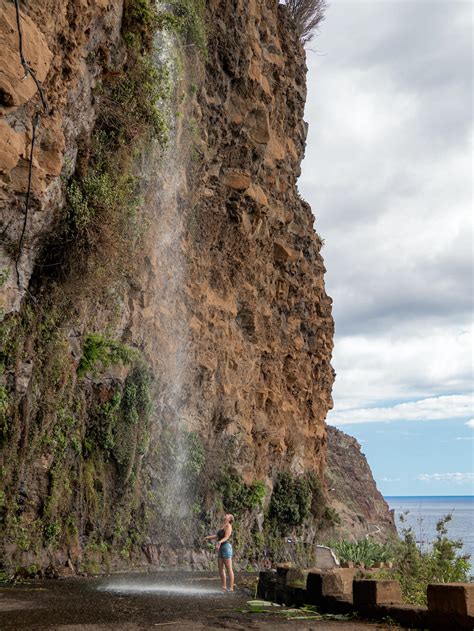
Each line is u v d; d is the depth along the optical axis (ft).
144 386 60.18
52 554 47.29
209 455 75.46
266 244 94.12
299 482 96.73
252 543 82.17
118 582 45.91
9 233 38.63
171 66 66.54
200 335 76.59
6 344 41.73
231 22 84.58
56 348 47.14
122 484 56.75
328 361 120.16
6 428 42.39
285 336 102.53
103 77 47.85
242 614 31.27
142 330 63.26
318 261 118.32
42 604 31.96
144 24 51.19
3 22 33.19
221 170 83.61
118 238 50.52
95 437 55.31
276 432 94.27
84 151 46.50
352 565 49.42
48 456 47.16
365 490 205.57
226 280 84.12
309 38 119.34
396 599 29.86
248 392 87.81
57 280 46.78
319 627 27.02
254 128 88.28
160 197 66.80
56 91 39.29
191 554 66.54
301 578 36.52
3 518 42.96
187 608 32.91
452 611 25.20
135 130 52.85
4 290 39.37
